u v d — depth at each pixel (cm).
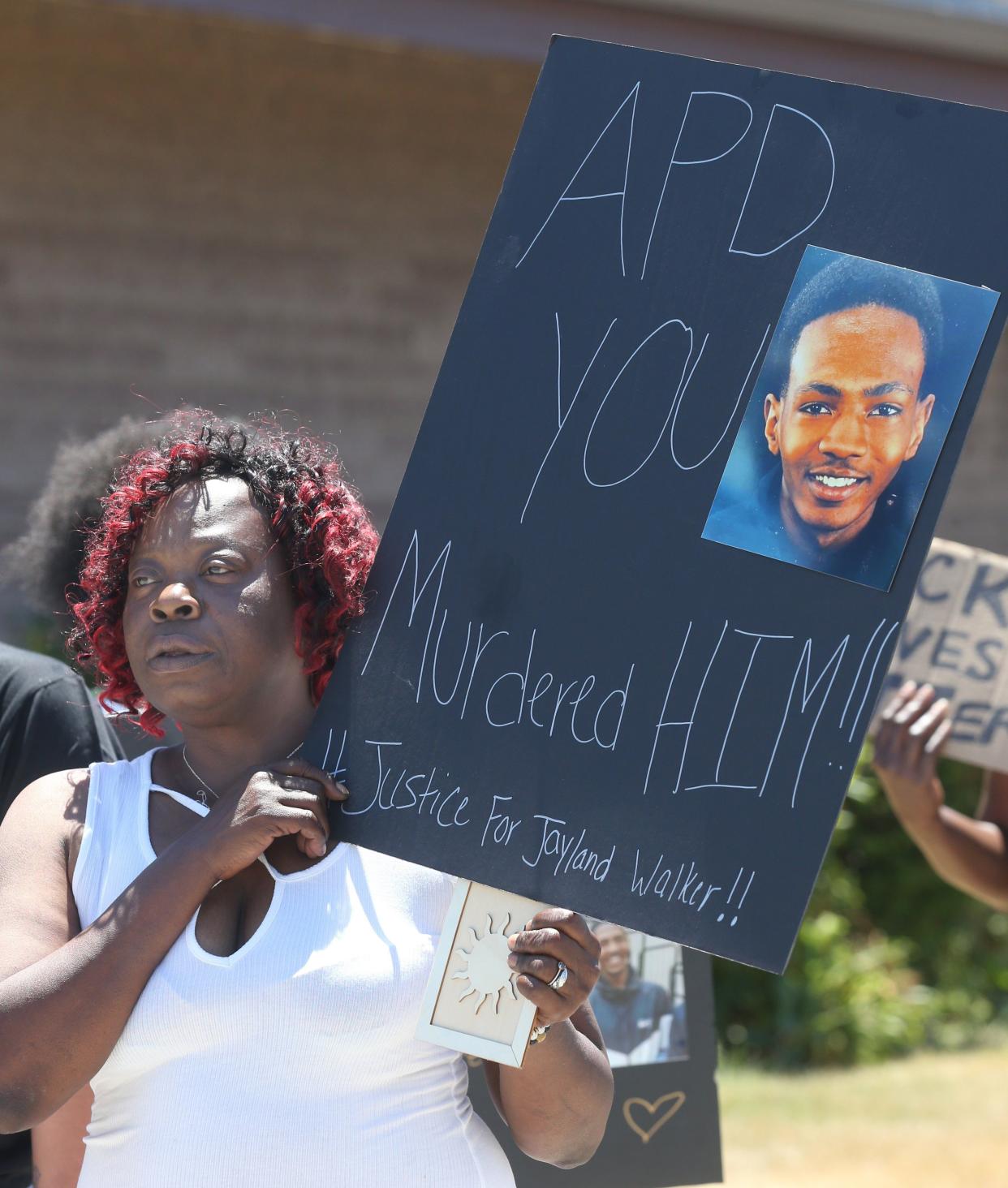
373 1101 592
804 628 616
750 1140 1841
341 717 639
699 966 901
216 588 624
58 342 2242
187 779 652
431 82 2483
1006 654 1103
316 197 2417
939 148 642
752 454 635
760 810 602
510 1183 641
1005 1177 1700
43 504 952
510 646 639
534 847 614
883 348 631
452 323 2517
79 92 2258
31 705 785
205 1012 573
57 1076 560
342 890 610
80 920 612
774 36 2031
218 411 2344
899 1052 2327
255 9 1828
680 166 668
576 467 651
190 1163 571
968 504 2894
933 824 1097
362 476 2448
